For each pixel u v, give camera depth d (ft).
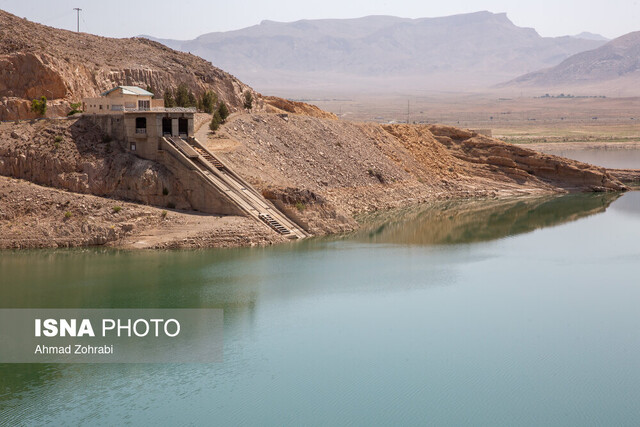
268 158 385.91
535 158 539.70
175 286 243.60
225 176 326.24
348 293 242.99
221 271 262.26
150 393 170.81
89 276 252.01
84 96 407.23
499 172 534.37
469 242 333.21
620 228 377.71
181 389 172.76
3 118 367.45
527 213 427.33
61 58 406.82
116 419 159.33
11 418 159.43
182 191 317.42
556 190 524.93
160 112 320.29
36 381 176.45
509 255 306.76
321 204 344.08
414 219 395.14
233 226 302.86
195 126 385.70
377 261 286.87
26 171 318.04
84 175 313.94
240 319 215.92
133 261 271.49
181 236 293.84
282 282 252.42
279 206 329.93
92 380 177.37
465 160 548.31
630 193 526.98
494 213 424.87
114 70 437.58
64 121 335.47
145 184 311.88
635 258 303.89
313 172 405.18
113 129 330.13
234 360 188.85
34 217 293.84
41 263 266.57
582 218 411.13
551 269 282.77
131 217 296.92
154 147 320.70
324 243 315.58
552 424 160.45
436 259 295.69
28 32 432.66
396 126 535.60
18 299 227.40
